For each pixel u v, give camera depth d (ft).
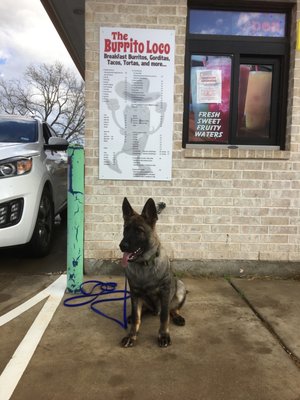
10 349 10.57
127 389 8.87
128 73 16.06
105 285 15.39
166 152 16.47
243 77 17.42
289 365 9.95
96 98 16.16
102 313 12.91
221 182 16.70
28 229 16.07
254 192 16.80
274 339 11.34
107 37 15.85
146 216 11.12
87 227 16.71
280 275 17.04
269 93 17.56
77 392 8.76
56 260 18.78
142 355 10.36
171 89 16.20
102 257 16.80
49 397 8.58
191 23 16.96
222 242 16.96
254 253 17.03
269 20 17.08
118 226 16.71
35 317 12.53
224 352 10.55
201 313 13.07
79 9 20.51
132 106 16.21
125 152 16.42
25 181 15.98
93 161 16.44
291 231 17.03
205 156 16.43
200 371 9.62
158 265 10.95
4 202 15.28
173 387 8.96
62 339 11.18
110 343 11.01
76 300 13.93
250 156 16.52
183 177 16.61
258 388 8.96
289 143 16.75
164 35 15.96
